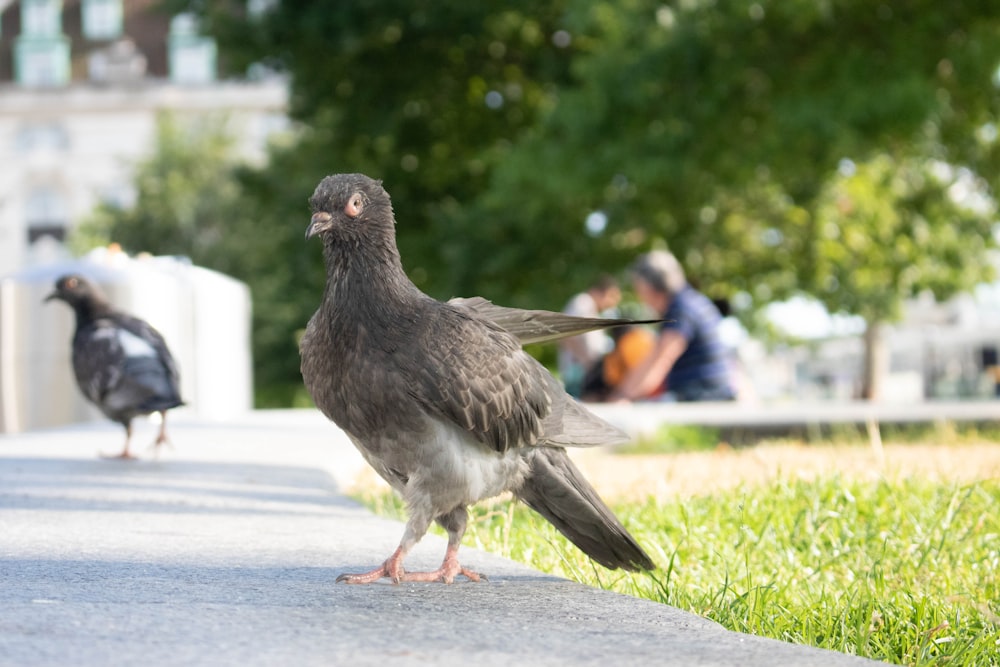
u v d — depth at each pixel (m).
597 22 19.27
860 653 3.22
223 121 52.06
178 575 3.56
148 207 50.06
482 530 5.16
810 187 22.83
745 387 15.12
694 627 2.96
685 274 25.25
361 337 3.79
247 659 2.46
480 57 26.34
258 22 24.53
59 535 4.36
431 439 3.81
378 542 4.41
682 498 5.50
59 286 7.61
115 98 71.19
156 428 11.00
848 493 5.39
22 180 71.38
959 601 3.76
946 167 24.20
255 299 40.72
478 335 3.90
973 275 29.73
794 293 28.98
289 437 9.84
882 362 36.75
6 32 73.50
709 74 17.23
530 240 25.33
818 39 16.88
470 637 2.78
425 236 27.09
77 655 2.45
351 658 2.50
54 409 11.79
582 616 3.11
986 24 16.14
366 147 27.33
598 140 18.52
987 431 12.03
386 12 23.72
